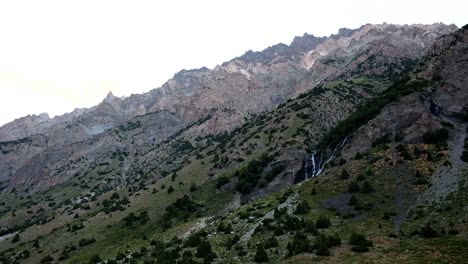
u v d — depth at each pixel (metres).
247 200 164.88
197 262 85.12
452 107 146.12
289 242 85.81
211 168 197.75
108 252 136.50
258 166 181.00
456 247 74.38
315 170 167.88
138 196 194.00
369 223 95.69
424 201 101.12
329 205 111.06
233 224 116.00
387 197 108.12
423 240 81.38
